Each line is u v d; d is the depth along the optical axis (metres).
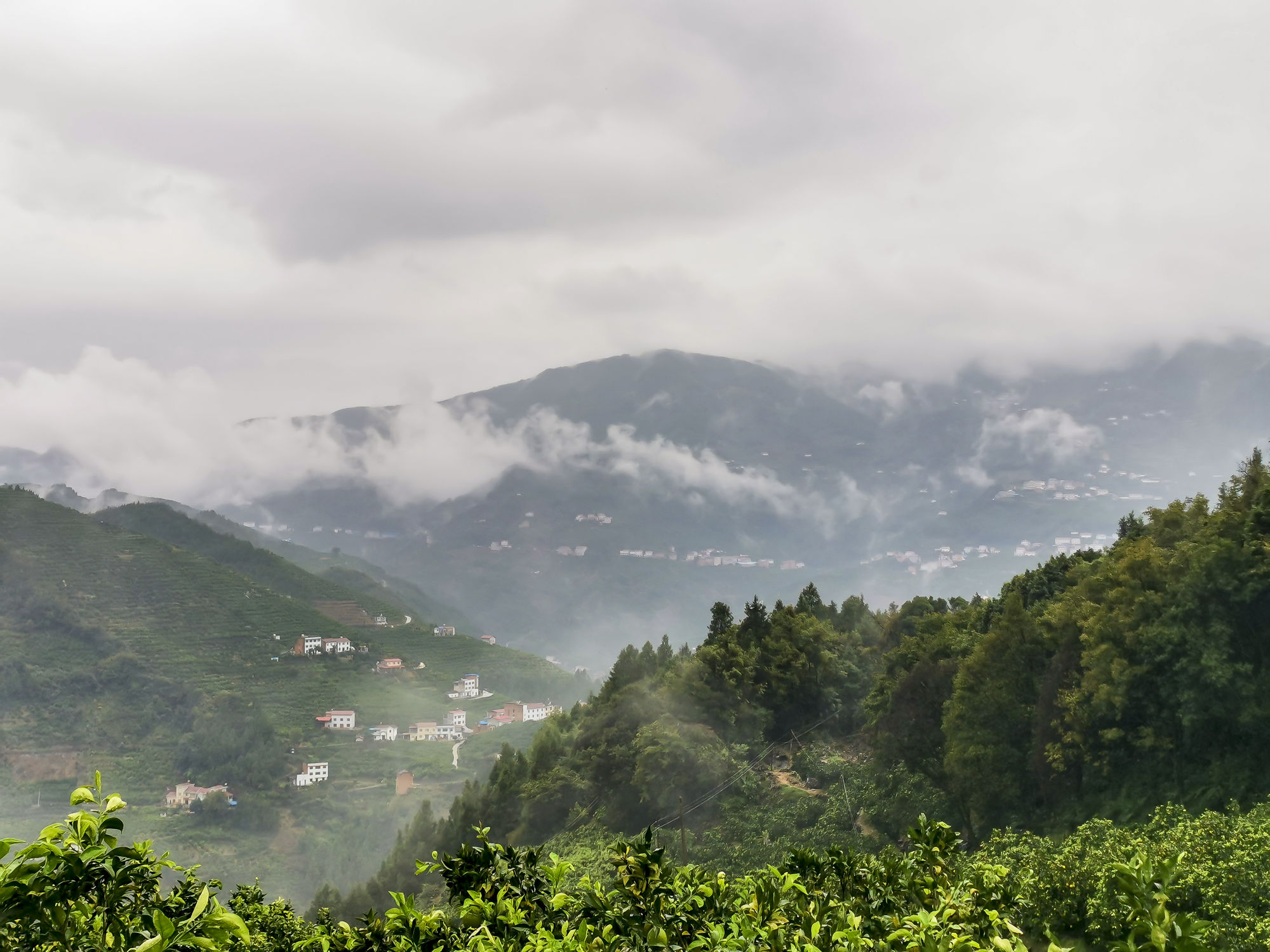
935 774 56.53
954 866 10.41
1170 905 19.69
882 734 60.69
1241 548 41.12
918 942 7.33
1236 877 20.83
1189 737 41.22
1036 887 25.73
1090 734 45.03
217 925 5.26
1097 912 23.14
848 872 10.38
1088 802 44.66
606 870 49.28
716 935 7.62
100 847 5.62
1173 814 32.81
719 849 61.31
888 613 110.81
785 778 73.50
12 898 5.27
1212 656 39.62
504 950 7.72
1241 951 19.20
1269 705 38.34
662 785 71.44
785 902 8.88
